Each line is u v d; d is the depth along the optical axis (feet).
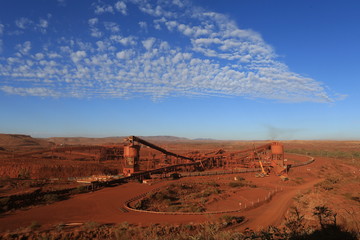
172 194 183.01
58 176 217.97
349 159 407.85
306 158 411.95
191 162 338.34
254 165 327.26
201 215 117.08
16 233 78.43
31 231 83.15
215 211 135.64
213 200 163.73
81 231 81.92
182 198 175.42
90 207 128.47
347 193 123.95
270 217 115.75
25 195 138.00
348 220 43.96
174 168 286.05
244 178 260.21
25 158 255.91
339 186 158.81
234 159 354.13
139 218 108.88
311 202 114.01
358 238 36.19
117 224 96.63
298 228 40.98
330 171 291.58
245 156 361.30
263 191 195.42
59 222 99.45
